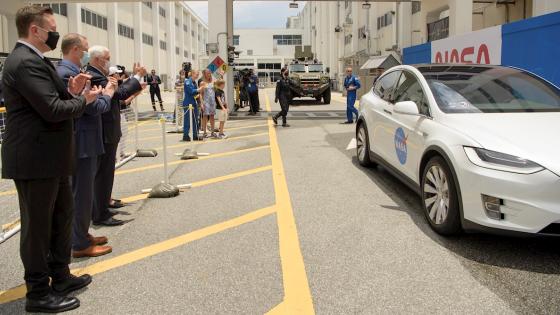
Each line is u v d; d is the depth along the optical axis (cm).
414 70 646
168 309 352
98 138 457
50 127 339
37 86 319
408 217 550
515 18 2081
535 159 405
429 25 2206
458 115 516
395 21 3328
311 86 2575
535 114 511
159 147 1138
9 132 334
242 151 1052
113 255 460
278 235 502
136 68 559
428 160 526
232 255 451
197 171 845
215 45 1852
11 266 442
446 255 439
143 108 2597
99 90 362
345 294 369
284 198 645
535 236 398
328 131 1380
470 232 450
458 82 588
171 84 6322
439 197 490
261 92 4722
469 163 438
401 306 349
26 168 332
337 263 427
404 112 560
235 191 693
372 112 757
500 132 456
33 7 332
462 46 1285
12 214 570
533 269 408
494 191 413
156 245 483
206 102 1256
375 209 585
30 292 351
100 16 4078
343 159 917
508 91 566
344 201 625
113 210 608
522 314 335
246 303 358
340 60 4800
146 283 396
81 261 446
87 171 450
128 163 934
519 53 1033
